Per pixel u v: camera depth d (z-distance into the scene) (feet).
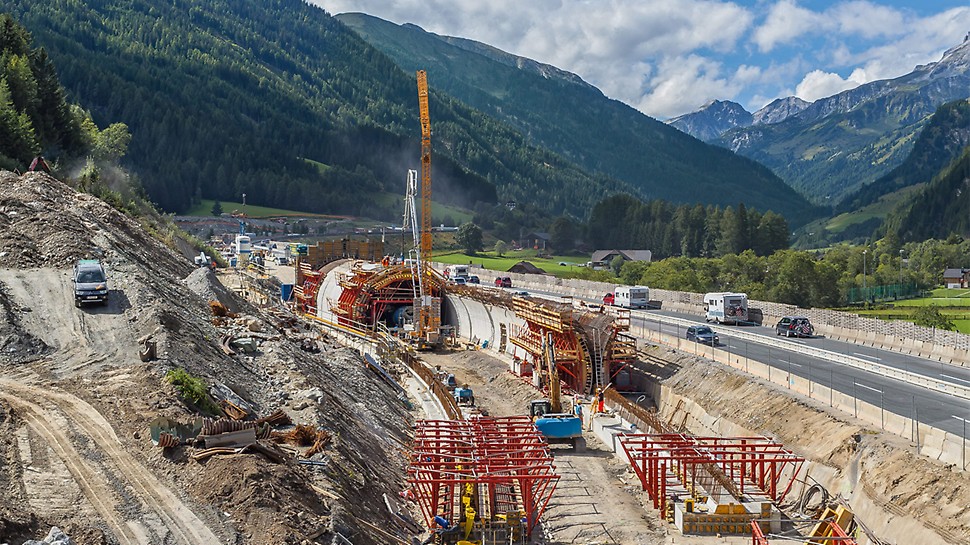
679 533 113.60
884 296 456.45
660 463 134.51
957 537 93.56
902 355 190.29
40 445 79.15
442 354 258.98
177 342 109.60
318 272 326.44
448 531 103.45
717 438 128.98
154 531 67.26
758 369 166.30
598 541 110.73
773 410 146.10
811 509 119.14
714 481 121.90
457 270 398.01
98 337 110.11
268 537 68.13
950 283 551.59
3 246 138.41
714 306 256.11
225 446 81.56
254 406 105.50
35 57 313.94
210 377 104.53
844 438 123.24
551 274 568.41
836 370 168.66
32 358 102.89
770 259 489.67
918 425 113.19
